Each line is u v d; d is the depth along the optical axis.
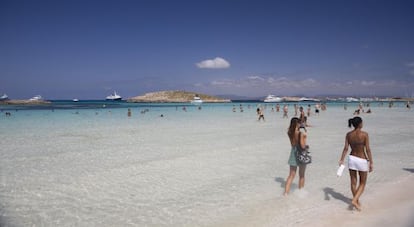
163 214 7.23
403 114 48.19
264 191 8.76
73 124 32.09
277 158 13.48
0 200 8.22
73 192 8.91
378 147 15.70
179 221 6.80
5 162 12.88
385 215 6.48
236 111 65.06
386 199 7.59
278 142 18.33
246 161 12.91
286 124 31.41
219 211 7.33
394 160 12.38
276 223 6.48
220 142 18.45
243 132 23.94
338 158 13.26
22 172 11.17
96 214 7.27
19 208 7.66
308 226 6.21
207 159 13.38
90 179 10.26
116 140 19.53
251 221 6.66
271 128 27.16
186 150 15.71
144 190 9.06
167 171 11.28
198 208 7.56
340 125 29.34
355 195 7.03
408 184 8.84
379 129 24.47
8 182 9.88
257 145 17.22
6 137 21.05
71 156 14.20
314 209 7.20
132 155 14.41
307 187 9.01
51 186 9.48
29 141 19.14
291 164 8.29
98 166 12.13
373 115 45.88
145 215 7.18
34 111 62.66
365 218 6.43
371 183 9.12
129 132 24.20
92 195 8.65
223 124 31.73
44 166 12.15
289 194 8.41
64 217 7.11
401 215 6.37
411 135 20.45
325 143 17.56
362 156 7.00
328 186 9.05
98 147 16.73
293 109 77.69
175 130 25.66
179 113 56.66
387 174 10.12
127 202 8.07
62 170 11.49
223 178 10.27
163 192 8.87
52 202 8.09
